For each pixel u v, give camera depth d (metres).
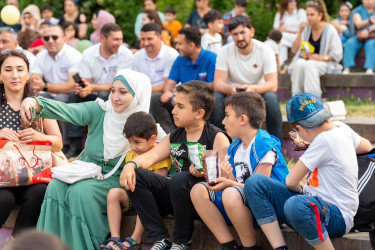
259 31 10.86
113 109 4.03
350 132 3.41
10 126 4.18
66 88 6.39
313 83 7.00
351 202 3.26
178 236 3.56
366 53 7.89
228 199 3.29
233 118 3.51
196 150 3.70
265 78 5.62
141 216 3.64
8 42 6.31
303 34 7.45
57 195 3.86
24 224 3.98
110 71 6.46
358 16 8.05
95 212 3.84
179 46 5.99
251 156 3.48
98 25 9.31
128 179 3.54
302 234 3.15
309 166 3.21
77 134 6.07
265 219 3.24
